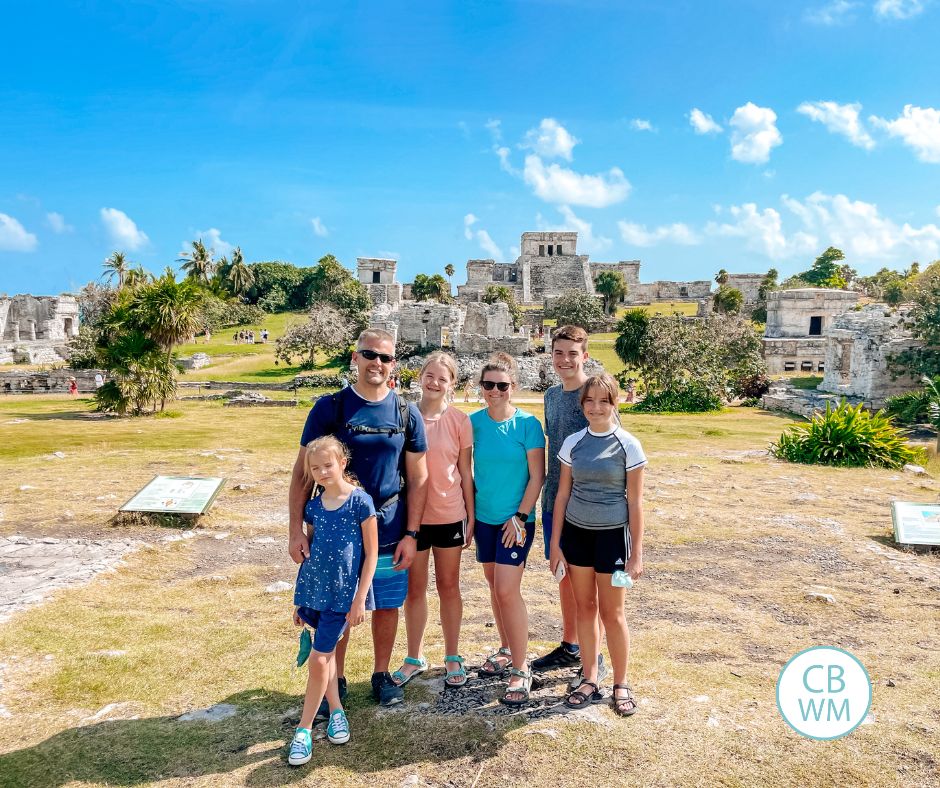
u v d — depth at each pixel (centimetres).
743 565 753
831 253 9775
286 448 1717
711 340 3447
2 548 774
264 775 345
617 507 404
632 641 532
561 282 9419
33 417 2536
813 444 1530
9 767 350
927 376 2592
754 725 395
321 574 378
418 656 451
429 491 436
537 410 2809
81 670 464
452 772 347
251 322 7894
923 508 866
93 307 5897
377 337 398
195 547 816
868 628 567
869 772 350
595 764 354
